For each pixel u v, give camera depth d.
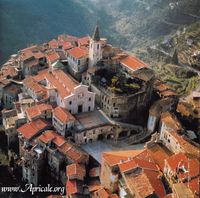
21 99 172.50
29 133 149.75
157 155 134.50
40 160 142.88
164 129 141.62
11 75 194.38
